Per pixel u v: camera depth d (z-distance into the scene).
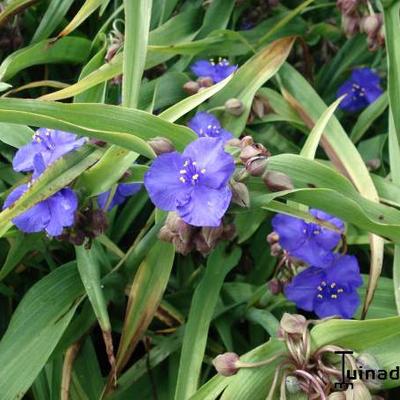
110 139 0.35
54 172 0.35
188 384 0.38
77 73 0.50
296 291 0.41
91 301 0.38
